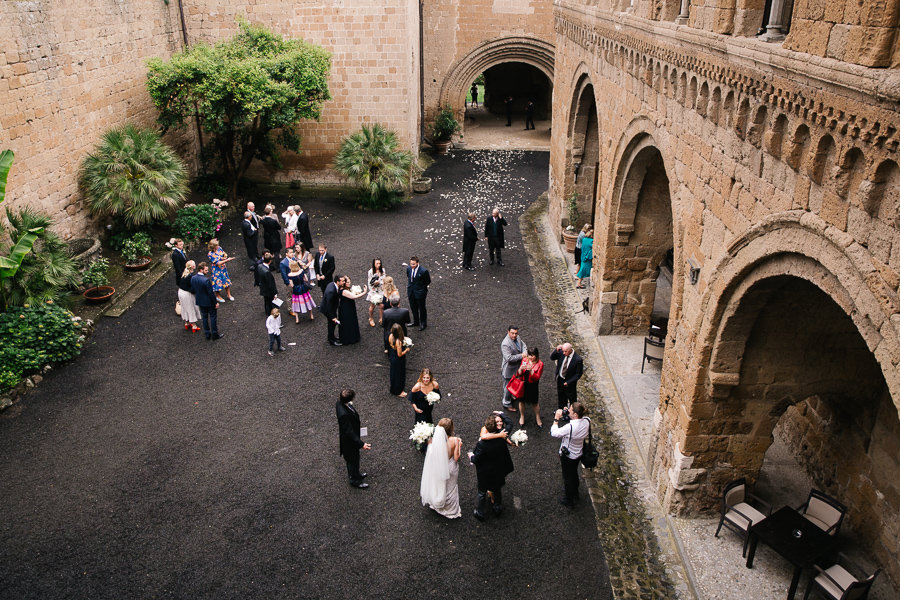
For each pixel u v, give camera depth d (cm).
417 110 2788
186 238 1872
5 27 1399
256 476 1016
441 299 1614
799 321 759
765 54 600
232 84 1920
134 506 955
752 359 802
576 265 1730
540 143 3247
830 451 934
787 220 593
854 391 823
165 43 2139
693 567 834
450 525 925
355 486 991
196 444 1086
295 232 1806
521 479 1016
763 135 636
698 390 829
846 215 512
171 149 2108
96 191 1669
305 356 1352
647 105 1023
